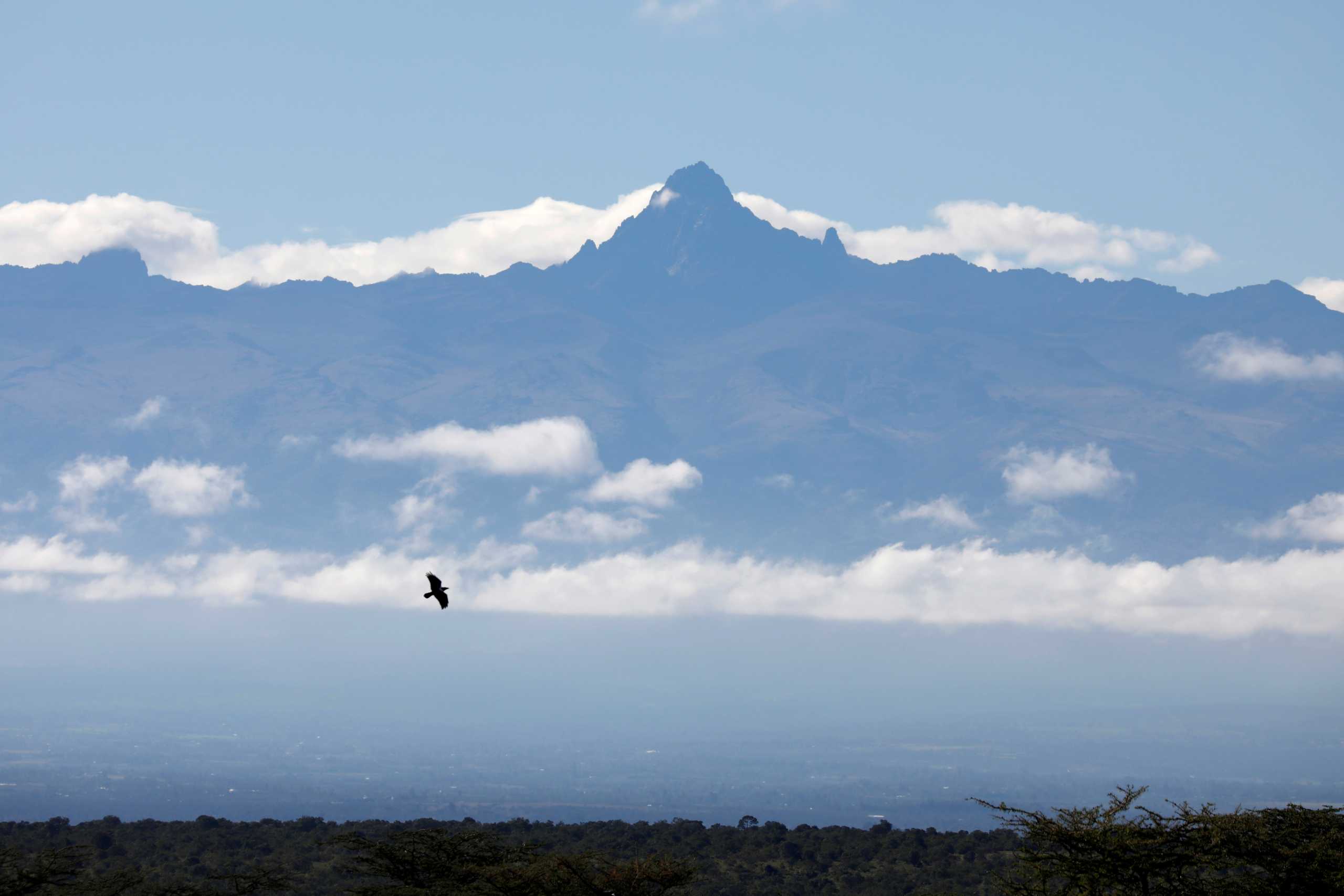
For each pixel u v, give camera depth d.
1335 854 183.25
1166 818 194.12
